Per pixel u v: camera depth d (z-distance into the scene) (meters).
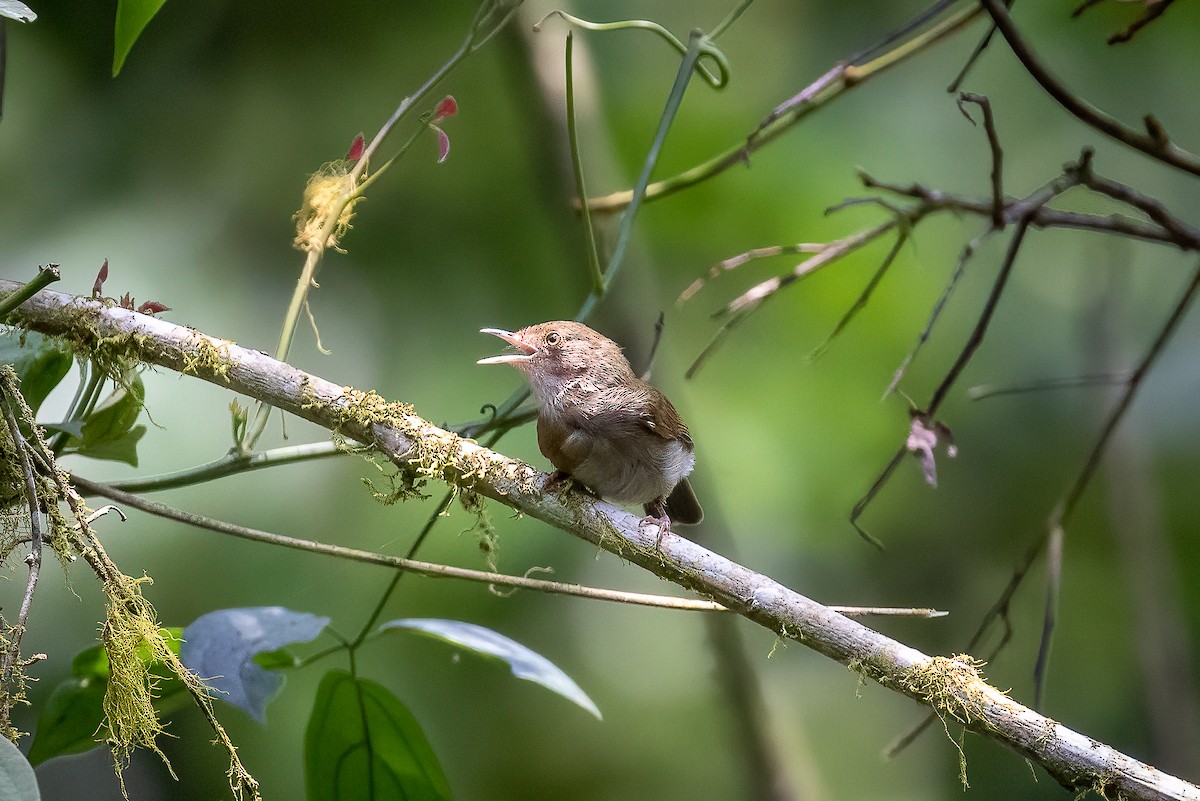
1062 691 11.88
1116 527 11.42
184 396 9.06
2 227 9.64
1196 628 11.77
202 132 10.37
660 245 11.15
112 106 10.17
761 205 11.13
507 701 10.41
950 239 11.89
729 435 10.85
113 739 4.73
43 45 10.01
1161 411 12.41
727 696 9.46
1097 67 12.08
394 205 10.64
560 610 10.51
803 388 11.23
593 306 6.61
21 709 8.27
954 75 12.12
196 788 9.00
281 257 10.30
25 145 9.86
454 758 10.00
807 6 11.79
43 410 8.09
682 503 7.95
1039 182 12.13
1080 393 12.05
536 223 10.73
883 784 11.49
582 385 6.49
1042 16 11.88
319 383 5.39
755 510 10.72
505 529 9.88
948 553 12.02
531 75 9.15
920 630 11.88
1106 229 6.76
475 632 5.72
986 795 11.42
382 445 5.38
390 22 10.64
